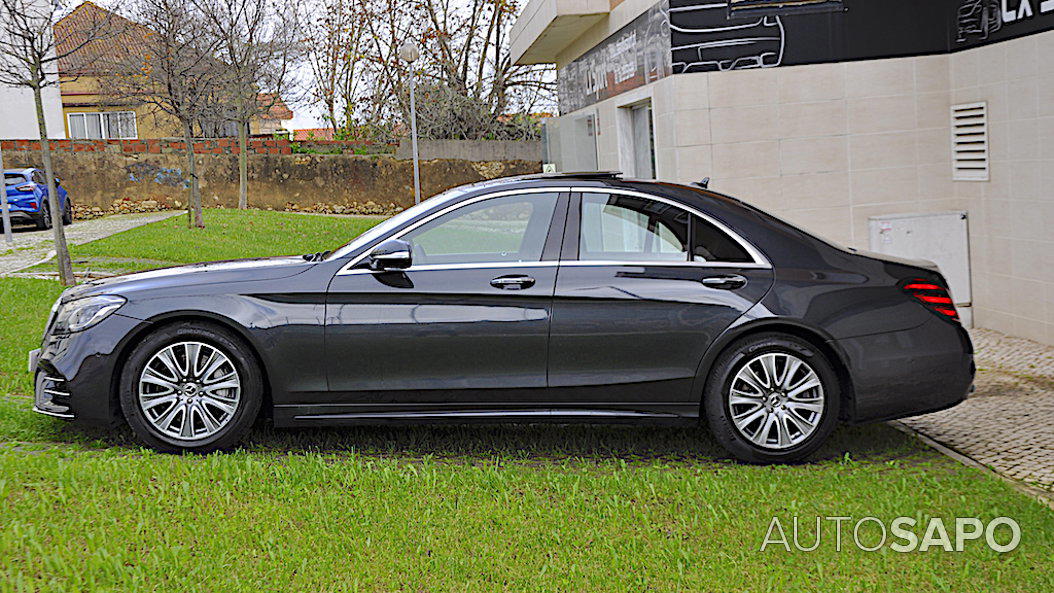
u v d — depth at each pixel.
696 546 4.41
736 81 10.05
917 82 10.09
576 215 5.84
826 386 5.66
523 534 4.48
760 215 5.88
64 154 28.20
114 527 4.36
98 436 6.02
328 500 4.78
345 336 5.66
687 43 10.02
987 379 7.94
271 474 5.20
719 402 5.69
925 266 5.98
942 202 10.23
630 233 5.82
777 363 5.69
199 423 5.75
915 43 10.03
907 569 4.22
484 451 5.93
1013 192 9.16
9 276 13.69
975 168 9.78
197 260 16.27
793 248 5.80
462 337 5.67
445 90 33.78
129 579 3.86
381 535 4.42
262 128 52.03
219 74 23.23
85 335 5.65
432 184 31.22
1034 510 4.88
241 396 5.70
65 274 12.84
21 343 8.84
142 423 5.66
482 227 5.85
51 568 3.93
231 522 4.51
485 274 5.71
